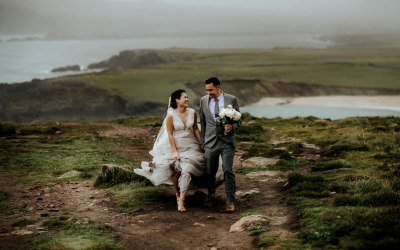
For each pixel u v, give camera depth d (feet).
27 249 25.98
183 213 32.60
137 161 56.34
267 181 41.68
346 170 41.39
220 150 32.73
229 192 32.58
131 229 29.22
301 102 619.67
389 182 32.73
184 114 34.81
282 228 27.09
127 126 94.27
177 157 33.86
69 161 56.85
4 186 45.27
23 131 88.63
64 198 39.22
